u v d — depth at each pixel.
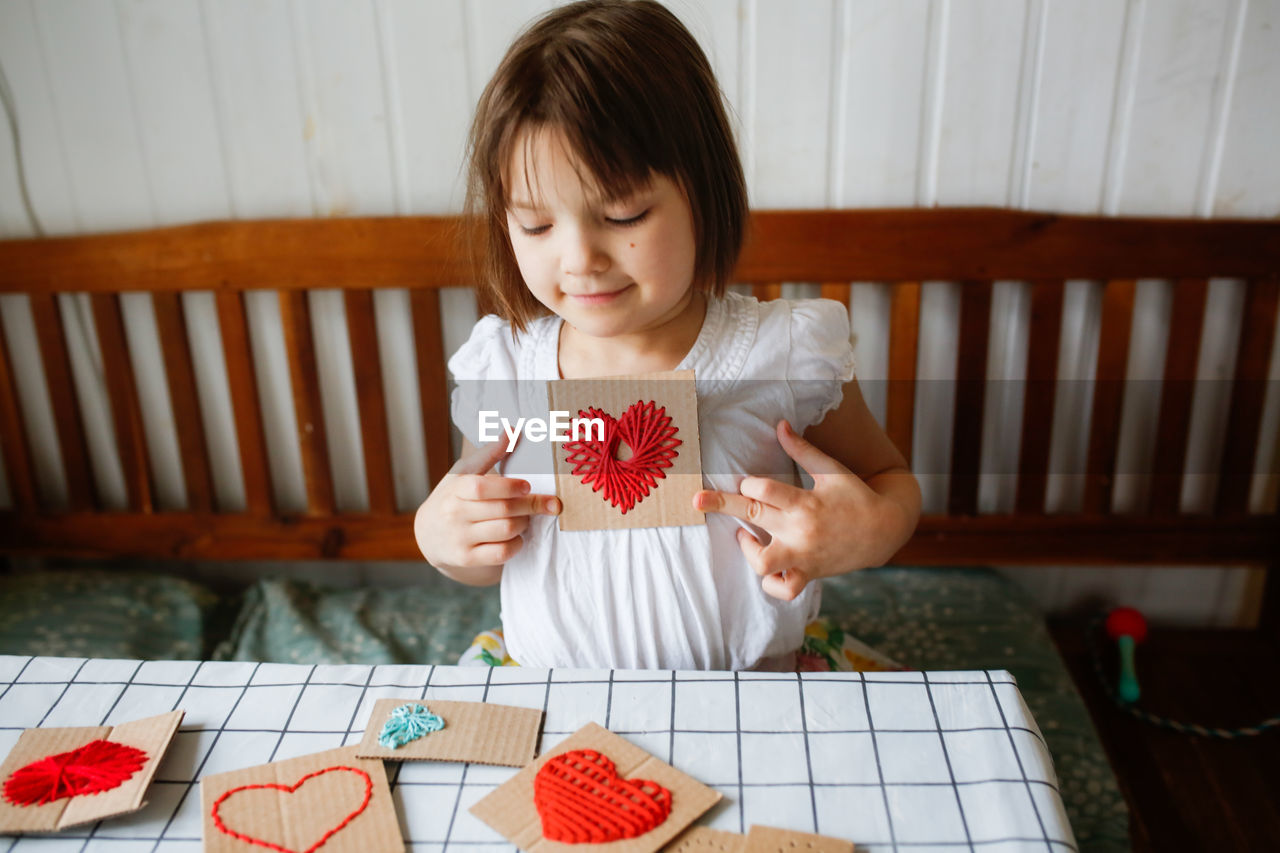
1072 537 1.48
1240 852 1.23
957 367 1.40
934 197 1.35
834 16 1.26
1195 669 1.55
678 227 0.66
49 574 1.51
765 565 0.71
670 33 0.69
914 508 0.81
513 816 0.55
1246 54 1.25
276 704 0.65
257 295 1.45
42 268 1.39
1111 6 1.24
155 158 1.38
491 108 0.66
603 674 0.67
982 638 1.39
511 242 0.72
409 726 0.61
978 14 1.25
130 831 0.55
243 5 1.29
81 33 1.31
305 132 1.35
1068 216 1.31
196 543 1.55
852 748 0.59
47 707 0.65
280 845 0.53
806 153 1.33
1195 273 1.33
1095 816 1.17
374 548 1.54
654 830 0.53
